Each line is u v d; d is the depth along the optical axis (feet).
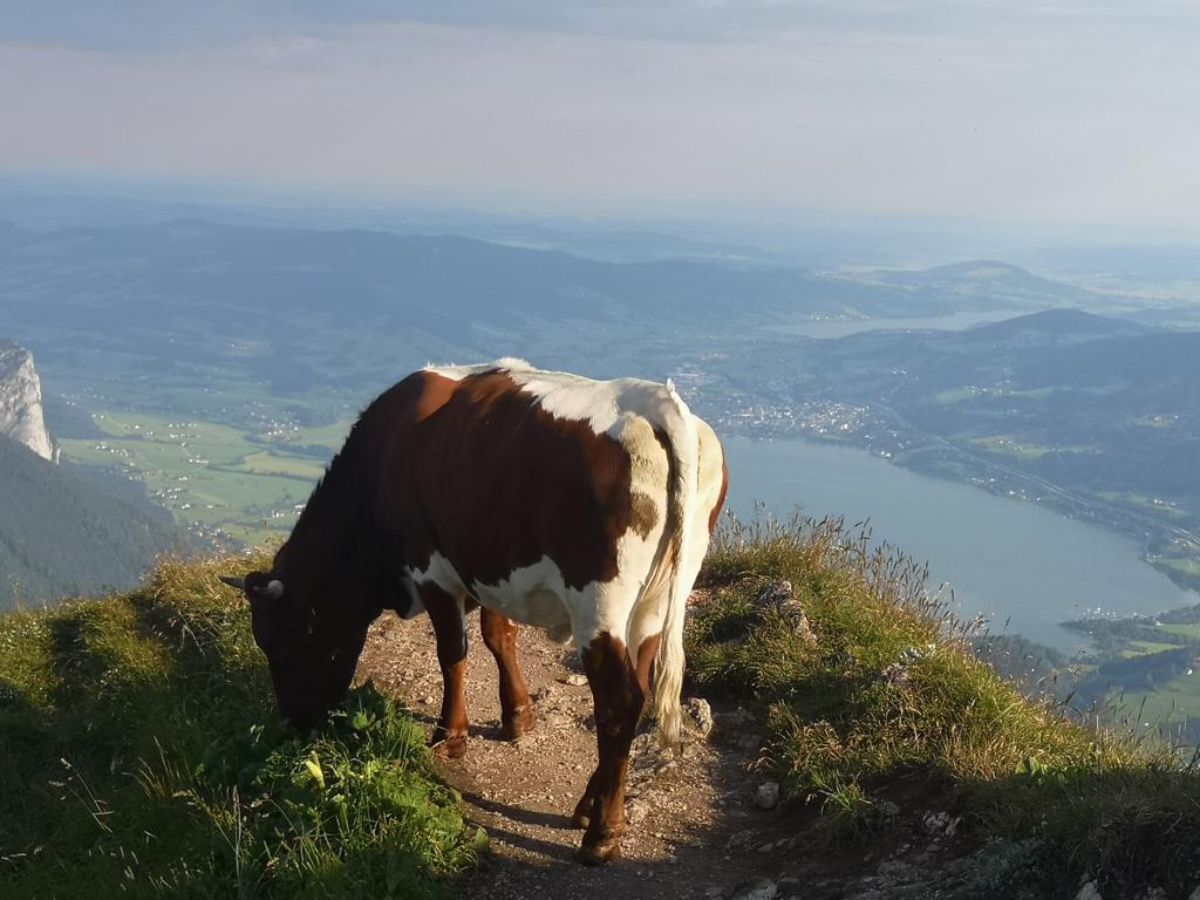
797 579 29.63
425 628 29.17
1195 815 14.12
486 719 23.48
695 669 24.93
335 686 23.06
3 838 21.08
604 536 17.33
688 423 17.61
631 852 18.20
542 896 16.94
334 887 16.35
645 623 18.20
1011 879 14.83
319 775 18.57
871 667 22.98
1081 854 14.44
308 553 22.76
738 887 17.04
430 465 19.99
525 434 18.31
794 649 24.56
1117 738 20.17
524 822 19.20
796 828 18.69
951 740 19.21
